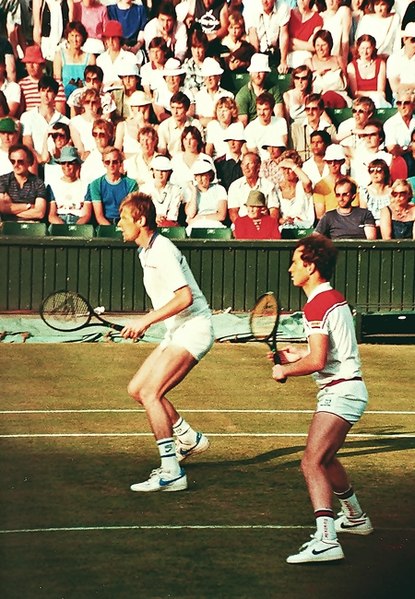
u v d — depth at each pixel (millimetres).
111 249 19297
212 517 8734
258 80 22688
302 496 9422
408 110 22359
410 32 23234
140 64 23734
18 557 7645
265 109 22094
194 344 9617
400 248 19531
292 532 8320
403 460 10930
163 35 23438
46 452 11055
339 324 7734
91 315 16656
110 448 11258
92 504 9102
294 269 7840
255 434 12008
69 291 18219
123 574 7293
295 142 22672
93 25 23516
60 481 9867
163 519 8656
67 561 7562
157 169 20969
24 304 19359
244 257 19469
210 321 9781
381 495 9539
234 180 21766
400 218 20547
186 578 7211
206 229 20484
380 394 14562
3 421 12578
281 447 11391
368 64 23469
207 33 23922
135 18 23609
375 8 23812
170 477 9547
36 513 8805
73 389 14602
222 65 23609
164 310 9289
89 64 22953
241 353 17578
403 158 22016
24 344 18156
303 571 7387
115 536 8188
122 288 19359
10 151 21062
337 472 8102
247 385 15008
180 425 10305
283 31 23672
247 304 19547
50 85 22328
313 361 7645
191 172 21375
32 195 21172
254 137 22109
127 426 12359
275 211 21266
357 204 20984
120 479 9969
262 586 7078
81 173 21516
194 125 22234
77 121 22109
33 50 22891
